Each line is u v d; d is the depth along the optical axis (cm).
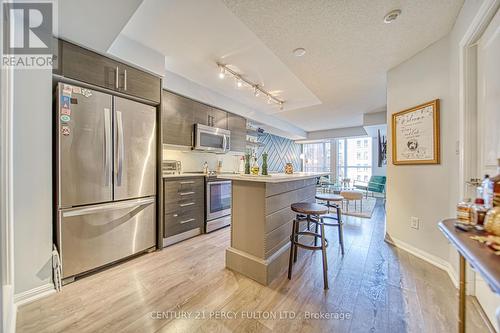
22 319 136
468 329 128
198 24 184
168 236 255
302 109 460
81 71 182
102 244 196
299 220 196
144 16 173
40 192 160
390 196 264
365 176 729
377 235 300
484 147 147
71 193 176
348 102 410
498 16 128
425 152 215
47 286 162
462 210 102
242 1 153
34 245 157
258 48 222
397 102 251
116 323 134
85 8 141
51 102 164
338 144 772
